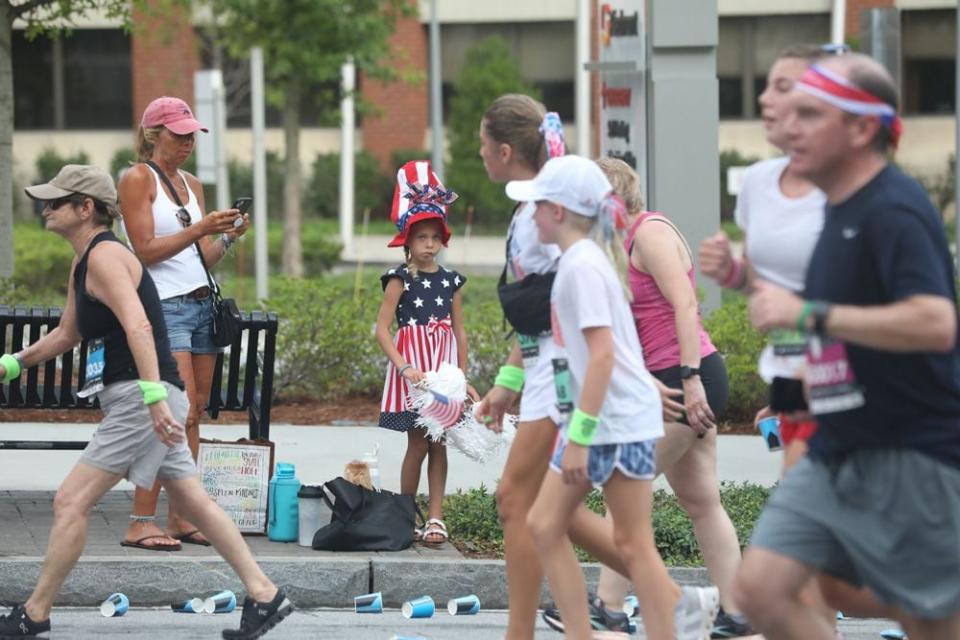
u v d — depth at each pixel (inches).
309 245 3676.2
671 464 833.5
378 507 1046.4
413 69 4239.7
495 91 5142.7
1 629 823.7
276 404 1721.2
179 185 1059.3
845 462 575.8
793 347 606.5
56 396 1167.6
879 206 559.8
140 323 806.5
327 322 1713.8
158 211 1027.3
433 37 3580.2
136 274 829.8
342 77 3919.8
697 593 722.2
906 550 567.2
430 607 959.6
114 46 5551.2
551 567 733.9
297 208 3649.1
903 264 552.1
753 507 1132.5
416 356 1068.5
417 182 1075.3
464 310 1894.7
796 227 660.1
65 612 951.0
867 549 572.1
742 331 1626.5
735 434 1584.6
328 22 3580.2
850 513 575.2
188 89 5452.8
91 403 1165.1
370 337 1727.4
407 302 1070.4
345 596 987.9
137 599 968.9
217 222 1008.9
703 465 853.8
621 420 712.4
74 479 827.4
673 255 823.1
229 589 978.1
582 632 735.1
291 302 1758.1
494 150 790.5
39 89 5580.7
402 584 993.5
